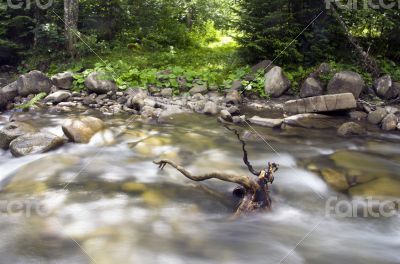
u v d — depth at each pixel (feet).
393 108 34.01
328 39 41.96
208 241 15.48
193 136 28.25
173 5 58.23
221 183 20.20
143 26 54.44
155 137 27.43
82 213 17.29
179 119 32.71
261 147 26.45
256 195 17.60
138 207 17.85
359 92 35.81
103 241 15.25
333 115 34.19
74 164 22.59
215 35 61.11
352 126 29.71
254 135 28.48
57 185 19.92
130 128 30.04
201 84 40.47
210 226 16.51
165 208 17.78
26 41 50.62
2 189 19.71
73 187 19.71
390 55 43.88
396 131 30.91
